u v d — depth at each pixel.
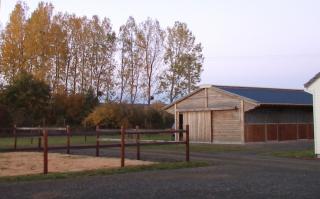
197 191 10.82
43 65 53.88
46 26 54.06
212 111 34.69
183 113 36.97
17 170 15.94
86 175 13.91
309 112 36.59
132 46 61.69
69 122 53.97
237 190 10.96
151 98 62.09
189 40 62.19
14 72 53.00
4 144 30.66
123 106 47.94
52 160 19.77
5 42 52.94
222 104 33.88
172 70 62.31
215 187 11.46
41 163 18.31
